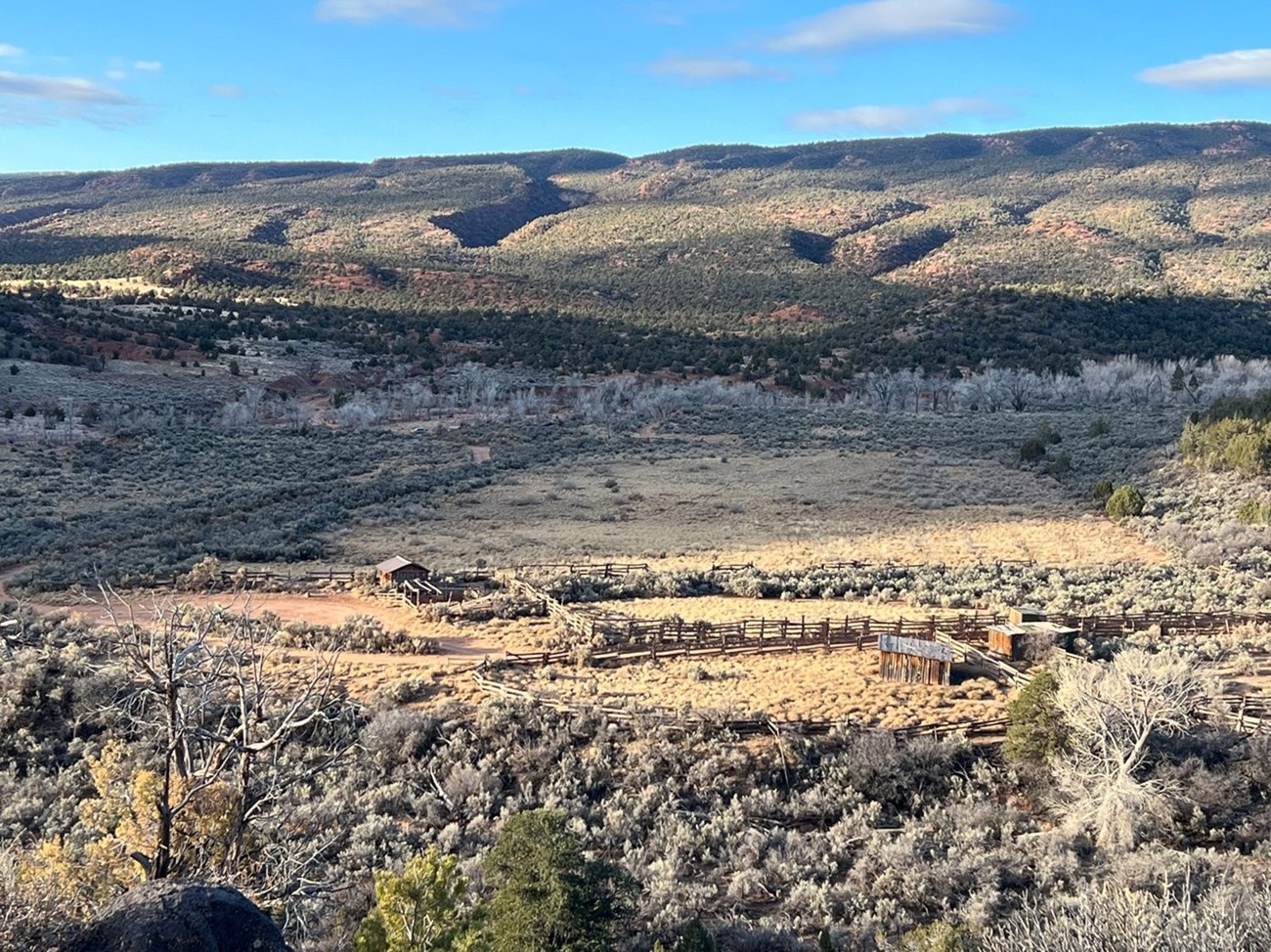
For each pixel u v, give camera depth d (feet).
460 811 87.35
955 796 90.84
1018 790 92.07
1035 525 204.23
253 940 41.93
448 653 121.60
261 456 268.62
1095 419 321.73
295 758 92.89
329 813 82.89
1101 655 122.42
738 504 220.84
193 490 230.07
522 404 353.92
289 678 108.06
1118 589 153.28
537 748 96.22
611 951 63.26
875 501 226.38
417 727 98.07
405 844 79.71
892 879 75.97
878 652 121.29
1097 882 73.92
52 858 51.13
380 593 147.02
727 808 88.28
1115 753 87.81
